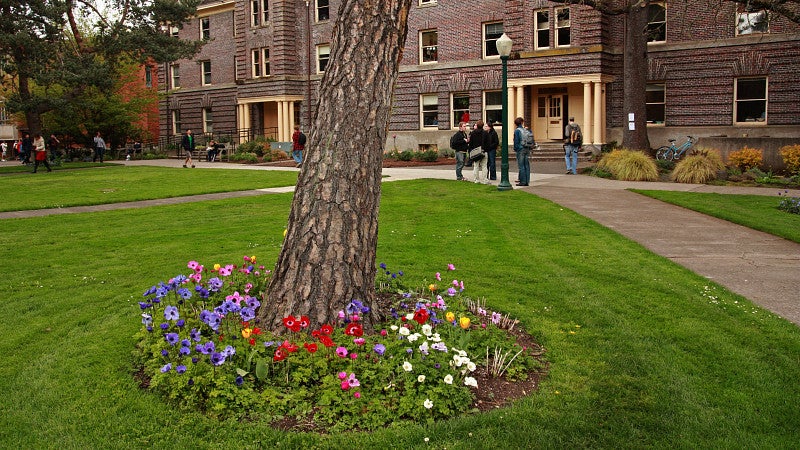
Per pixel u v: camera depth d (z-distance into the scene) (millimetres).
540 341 5781
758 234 11023
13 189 20859
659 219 12672
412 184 19562
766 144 21984
